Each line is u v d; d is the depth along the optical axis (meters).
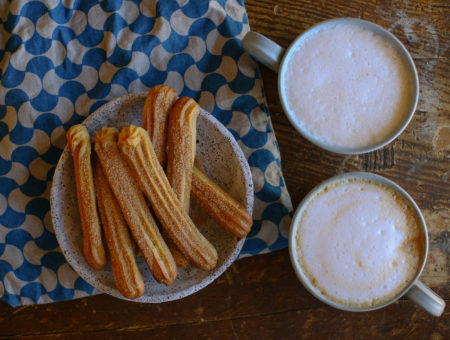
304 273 0.51
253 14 0.56
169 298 0.50
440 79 0.57
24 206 0.54
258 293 0.56
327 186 0.51
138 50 0.54
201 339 0.56
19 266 0.54
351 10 0.56
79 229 0.51
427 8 0.57
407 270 0.51
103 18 0.54
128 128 0.48
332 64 0.52
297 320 0.56
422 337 0.57
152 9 0.54
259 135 0.55
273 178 0.55
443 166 0.57
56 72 0.54
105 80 0.54
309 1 0.56
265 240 0.55
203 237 0.50
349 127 0.52
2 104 0.54
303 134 0.51
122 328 0.56
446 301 0.57
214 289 0.56
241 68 0.55
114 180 0.48
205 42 0.55
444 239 0.57
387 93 0.52
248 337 0.56
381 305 0.51
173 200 0.49
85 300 0.56
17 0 0.53
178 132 0.49
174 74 0.55
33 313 0.55
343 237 0.51
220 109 0.55
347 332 0.57
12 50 0.54
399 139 0.56
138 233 0.49
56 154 0.54
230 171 0.52
